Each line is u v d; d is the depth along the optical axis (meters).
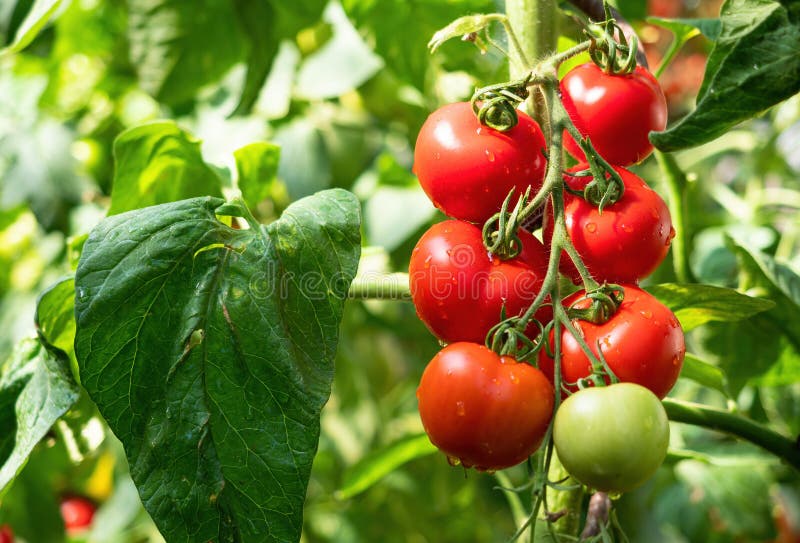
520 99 0.57
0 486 0.64
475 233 0.57
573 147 0.61
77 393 0.66
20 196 1.05
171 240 0.59
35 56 1.17
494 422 0.53
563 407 0.53
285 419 0.58
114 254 0.59
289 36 1.00
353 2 0.88
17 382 0.71
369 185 1.09
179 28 0.99
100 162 1.17
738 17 0.59
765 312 0.81
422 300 0.57
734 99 0.56
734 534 1.02
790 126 1.12
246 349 0.58
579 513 0.69
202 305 0.58
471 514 1.31
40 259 1.19
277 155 0.75
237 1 0.97
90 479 1.21
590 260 0.57
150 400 0.58
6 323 1.13
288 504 0.57
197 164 0.75
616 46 0.60
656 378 0.54
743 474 1.02
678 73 1.25
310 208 0.60
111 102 1.18
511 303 0.56
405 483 1.25
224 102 1.08
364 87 1.13
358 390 1.27
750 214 1.10
